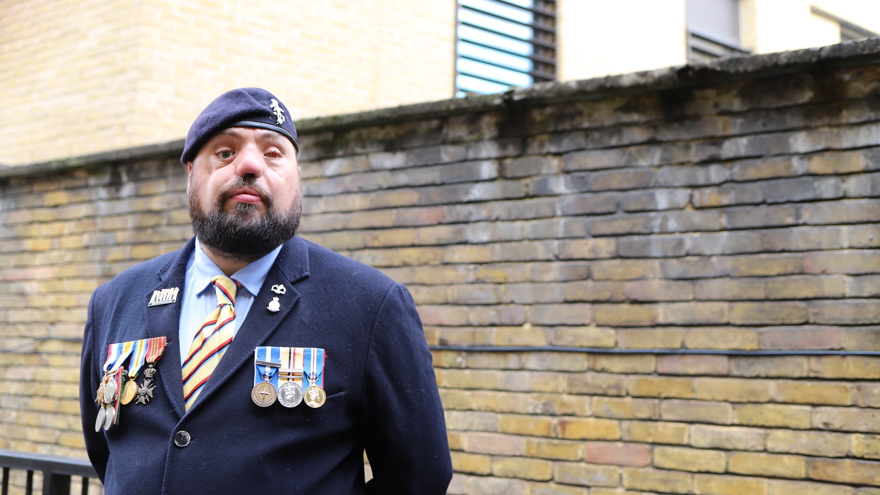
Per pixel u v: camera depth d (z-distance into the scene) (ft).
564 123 10.73
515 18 22.07
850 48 8.88
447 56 21.06
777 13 26.21
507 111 11.06
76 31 18.80
